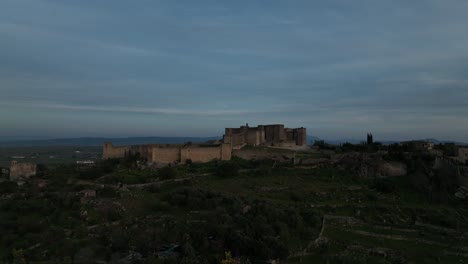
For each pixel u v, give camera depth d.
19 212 91.62
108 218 88.31
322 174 135.00
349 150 166.38
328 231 93.00
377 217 104.31
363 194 119.25
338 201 112.56
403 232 96.56
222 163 131.88
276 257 76.44
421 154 147.50
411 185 127.88
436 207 113.94
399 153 146.75
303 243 84.50
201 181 119.00
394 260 81.12
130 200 99.31
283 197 110.38
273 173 133.62
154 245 75.25
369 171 137.25
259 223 83.25
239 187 115.19
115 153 140.75
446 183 125.56
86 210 91.62
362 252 83.81
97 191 104.38
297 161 146.25
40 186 112.50
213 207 94.69
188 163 136.88
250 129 172.88
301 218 93.50
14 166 130.25
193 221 85.75
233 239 76.94
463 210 112.19
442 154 153.75
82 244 75.50
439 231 97.69
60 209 92.75
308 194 114.19
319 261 78.50
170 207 94.69
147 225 84.31
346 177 133.38
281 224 86.19
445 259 83.56
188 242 75.88
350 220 100.50
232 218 85.31
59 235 79.12
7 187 112.44
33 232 81.75
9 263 69.06
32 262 69.44
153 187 108.38
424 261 82.06
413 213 107.81
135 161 133.25
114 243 75.19
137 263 68.44
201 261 68.94
